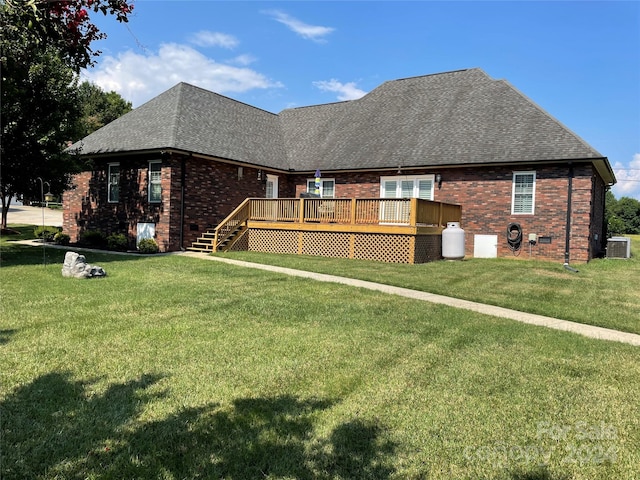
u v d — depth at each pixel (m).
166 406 3.65
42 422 3.34
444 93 20.36
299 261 13.09
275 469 2.85
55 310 6.58
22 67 4.03
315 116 23.94
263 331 5.85
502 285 10.26
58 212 36.97
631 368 4.93
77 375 4.23
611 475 2.91
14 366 4.41
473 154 16.45
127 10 3.65
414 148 18.06
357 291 8.78
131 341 5.26
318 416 3.56
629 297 9.34
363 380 4.33
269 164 19.59
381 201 14.20
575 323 7.15
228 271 10.80
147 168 16.84
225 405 3.71
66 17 3.50
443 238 15.45
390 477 2.81
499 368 4.77
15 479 2.65
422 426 3.46
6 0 3.05
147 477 2.72
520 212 15.87
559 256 15.18
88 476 2.71
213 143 17.83
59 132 13.65
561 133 15.62
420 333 6.02
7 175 13.69
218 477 2.74
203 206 17.23
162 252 15.88
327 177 20.05
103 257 13.45
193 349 5.04
